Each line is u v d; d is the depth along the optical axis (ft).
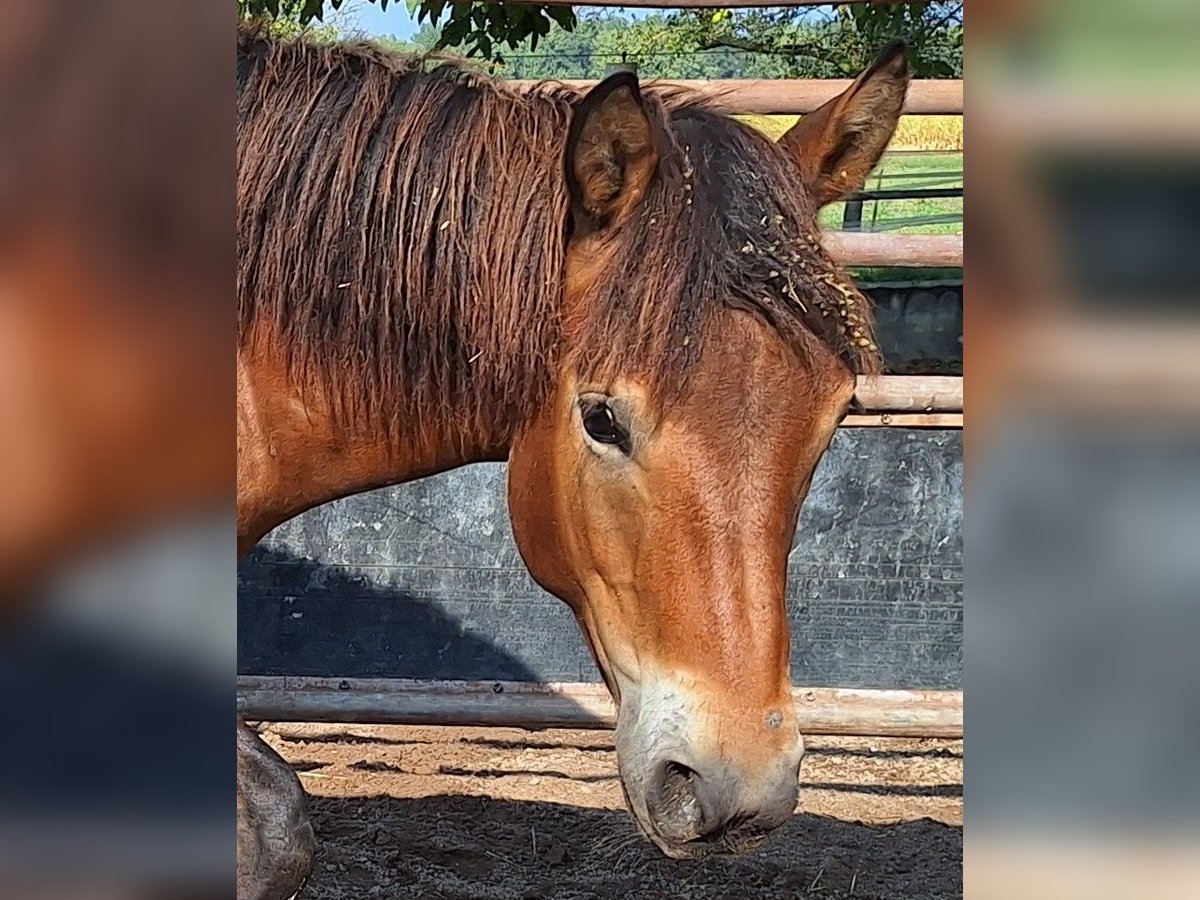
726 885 10.68
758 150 5.69
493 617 15.07
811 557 14.78
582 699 12.35
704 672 5.18
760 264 5.31
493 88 6.35
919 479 14.58
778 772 5.12
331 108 6.18
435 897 10.22
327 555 15.15
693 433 5.20
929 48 15.83
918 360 21.75
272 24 8.74
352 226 6.06
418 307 6.03
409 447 6.59
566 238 5.84
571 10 14.25
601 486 5.56
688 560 5.21
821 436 5.43
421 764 14.03
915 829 12.10
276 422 6.45
